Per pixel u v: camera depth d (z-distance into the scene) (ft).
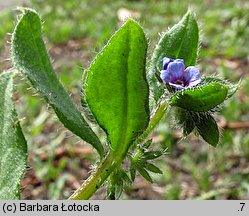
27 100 0.46
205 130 0.17
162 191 0.36
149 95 0.17
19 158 0.17
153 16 0.76
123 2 0.84
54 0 0.85
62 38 0.66
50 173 0.37
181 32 0.18
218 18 0.73
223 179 0.38
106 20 0.74
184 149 0.41
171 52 0.18
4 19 0.72
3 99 0.17
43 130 0.44
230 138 0.40
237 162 0.40
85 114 0.17
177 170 0.39
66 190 0.37
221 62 0.54
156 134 0.41
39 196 0.36
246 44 0.63
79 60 0.60
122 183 0.17
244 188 0.36
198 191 0.37
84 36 0.68
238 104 0.46
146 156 0.17
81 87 0.17
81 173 0.38
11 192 0.17
